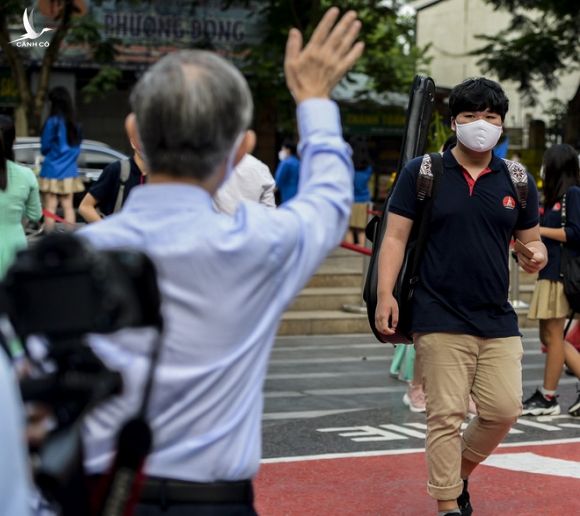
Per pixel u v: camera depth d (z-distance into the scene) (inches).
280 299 94.7
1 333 76.0
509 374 203.8
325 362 449.1
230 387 91.4
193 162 91.0
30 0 786.2
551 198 327.0
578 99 1165.1
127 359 86.1
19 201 284.0
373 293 215.8
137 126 92.1
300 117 100.3
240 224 92.4
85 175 722.2
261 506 239.6
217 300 90.2
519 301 580.7
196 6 1095.6
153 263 79.0
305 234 95.0
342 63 100.0
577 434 317.4
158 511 91.0
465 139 199.8
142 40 1093.8
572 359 342.6
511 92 1451.8
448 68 1583.4
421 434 315.3
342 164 99.5
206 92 90.0
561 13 1093.8
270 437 308.7
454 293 202.2
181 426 90.2
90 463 86.7
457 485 203.0
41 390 73.8
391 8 927.0
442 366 202.4
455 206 201.8
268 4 974.4
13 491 64.3
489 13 1493.6
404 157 243.6
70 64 1074.1
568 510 239.5
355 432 317.1
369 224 230.1
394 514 235.9
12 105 1061.1
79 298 72.1
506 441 306.7
